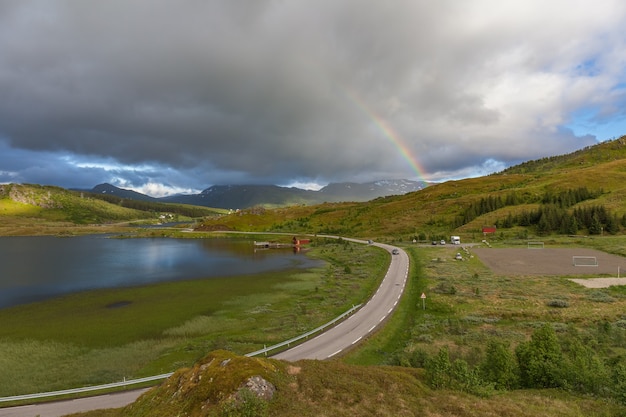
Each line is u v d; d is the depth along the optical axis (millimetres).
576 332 47719
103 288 92062
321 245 182125
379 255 130875
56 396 35875
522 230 161000
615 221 144500
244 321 63094
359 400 24875
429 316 59375
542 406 25125
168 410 23422
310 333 52125
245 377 23859
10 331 60156
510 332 49969
